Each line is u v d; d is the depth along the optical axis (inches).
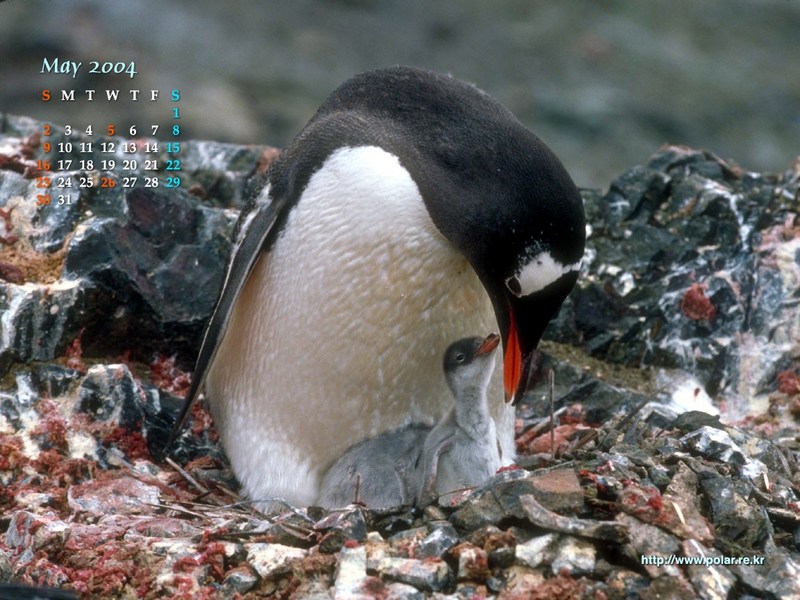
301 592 338.3
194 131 1008.9
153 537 372.5
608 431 434.0
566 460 398.0
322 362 395.2
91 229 498.0
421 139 385.7
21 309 480.1
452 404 406.0
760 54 1446.9
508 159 373.1
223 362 436.1
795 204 580.4
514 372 382.9
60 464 447.2
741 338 548.4
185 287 511.8
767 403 531.2
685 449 404.2
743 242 571.5
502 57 1347.2
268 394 412.2
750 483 380.2
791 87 1363.2
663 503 336.8
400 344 390.0
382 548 339.6
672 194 589.3
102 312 492.1
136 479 432.8
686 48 1428.4
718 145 1234.6
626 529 326.3
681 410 525.7
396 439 400.5
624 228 577.0
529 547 329.1
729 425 458.9
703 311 552.1
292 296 396.8
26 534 382.9
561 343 556.4
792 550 365.4
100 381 467.5
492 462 383.6
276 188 409.7
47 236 506.9
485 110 390.6
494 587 325.7
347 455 401.4
